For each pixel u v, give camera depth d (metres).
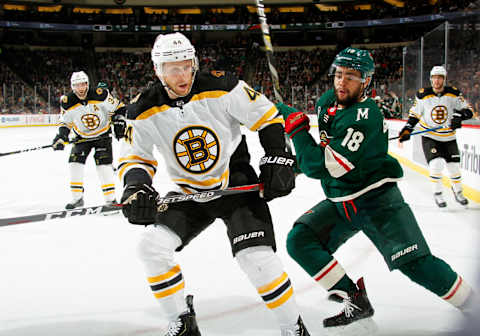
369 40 25.25
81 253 3.53
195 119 1.88
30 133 15.55
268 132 1.93
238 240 1.86
